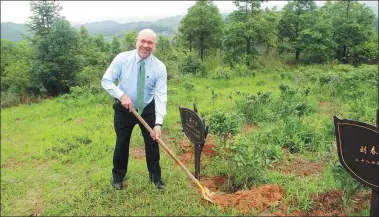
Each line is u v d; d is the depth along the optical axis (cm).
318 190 430
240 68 1766
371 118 764
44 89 1452
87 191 464
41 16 1511
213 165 516
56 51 1455
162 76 423
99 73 1591
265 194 416
